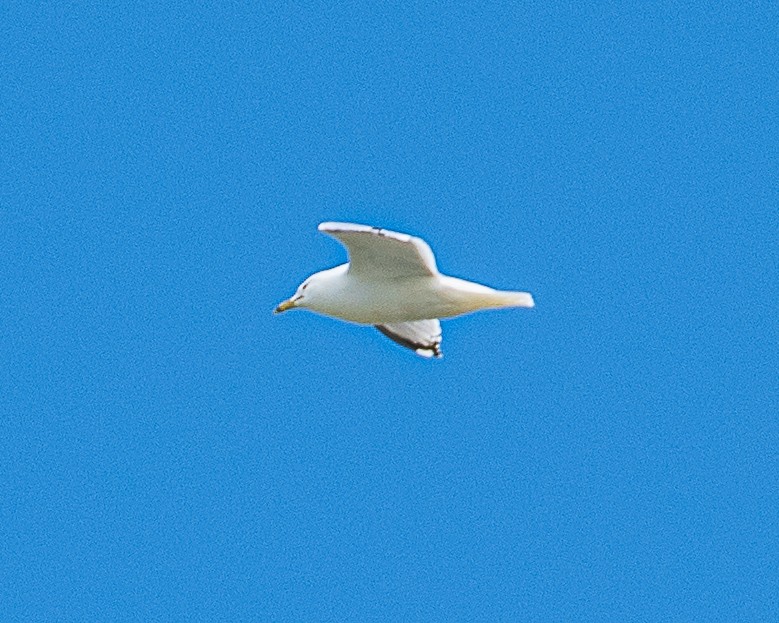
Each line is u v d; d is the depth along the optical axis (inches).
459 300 665.0
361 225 627.5
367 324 690.2
